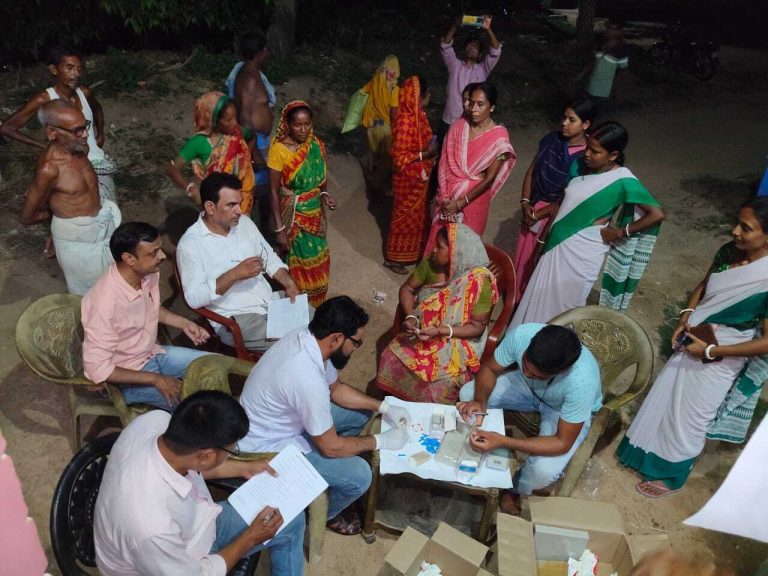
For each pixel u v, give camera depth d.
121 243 2.98
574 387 2.97
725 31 14.48
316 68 8.47
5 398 3.85
